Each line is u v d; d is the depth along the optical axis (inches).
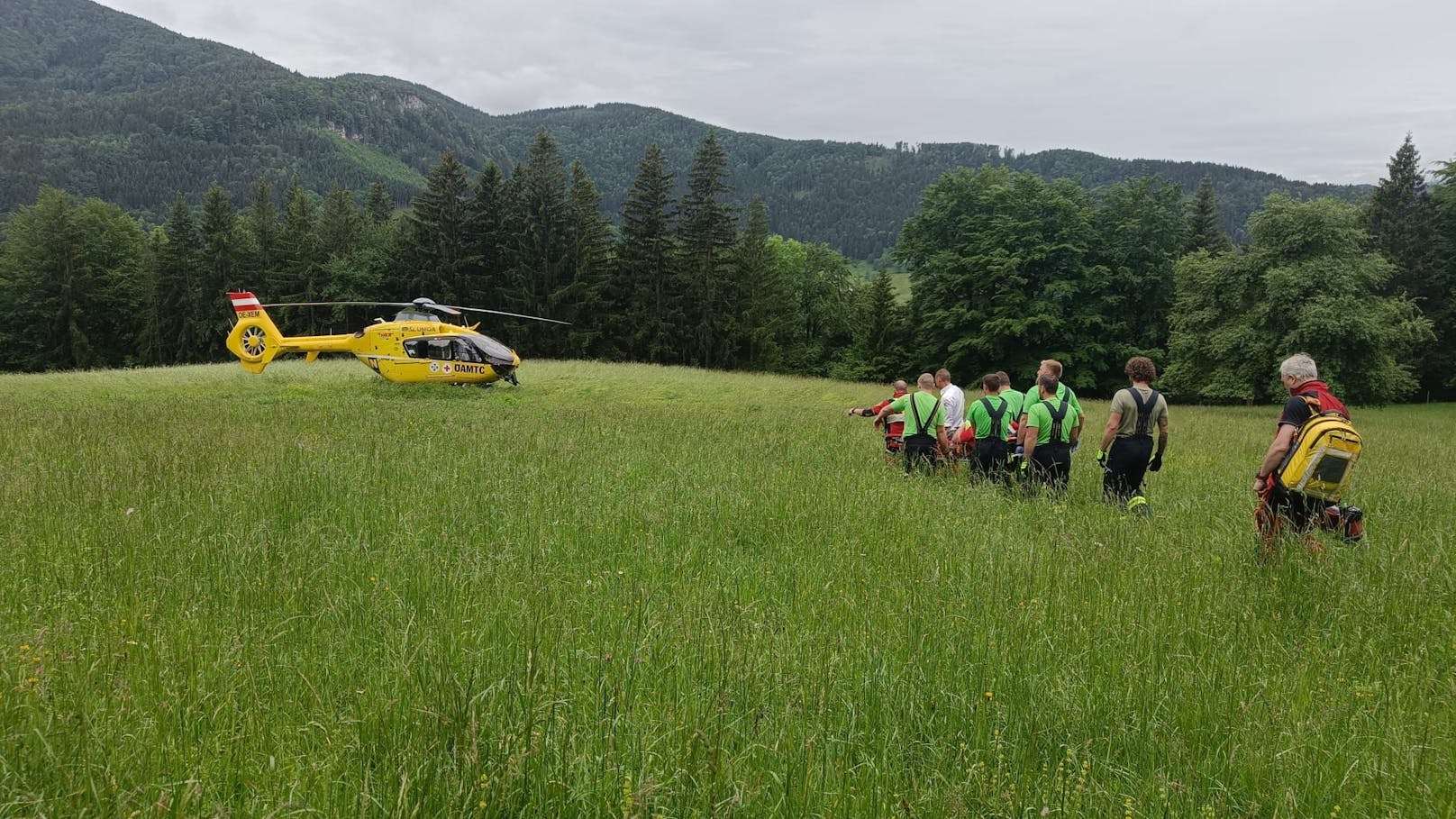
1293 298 1158.3
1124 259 1759.4
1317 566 196.4
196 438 416.2
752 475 349.4
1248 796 101.5
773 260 2299.5
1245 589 185.9
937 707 119.1
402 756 96.4
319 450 380.8
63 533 207.0
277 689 119.2
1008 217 1758.1
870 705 118.7
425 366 860.6
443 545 212.2
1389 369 1152.8
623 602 165.6
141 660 121.8
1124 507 293.0
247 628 142.5
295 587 166.9
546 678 117.6
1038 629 152.9
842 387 1146.7
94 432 442.6
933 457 387.5
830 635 146.0
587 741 102.1
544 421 597.3
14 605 153.6
